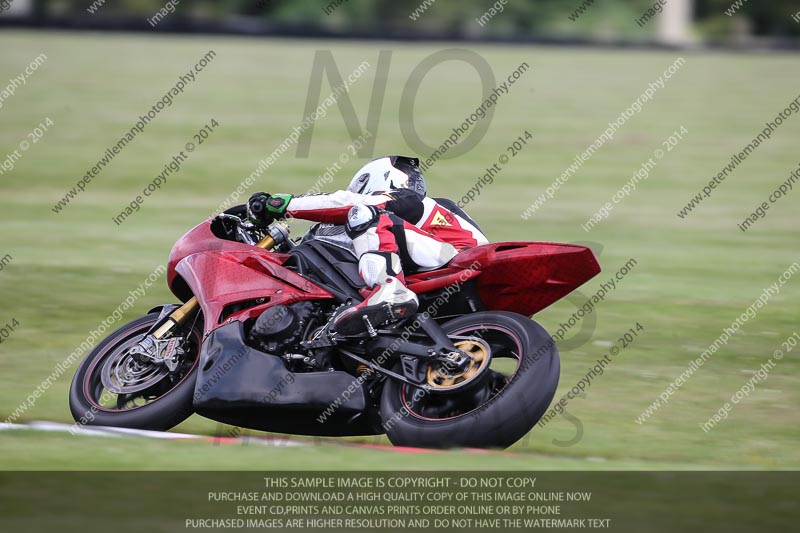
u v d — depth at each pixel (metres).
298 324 19.16
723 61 153.88
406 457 17.17
